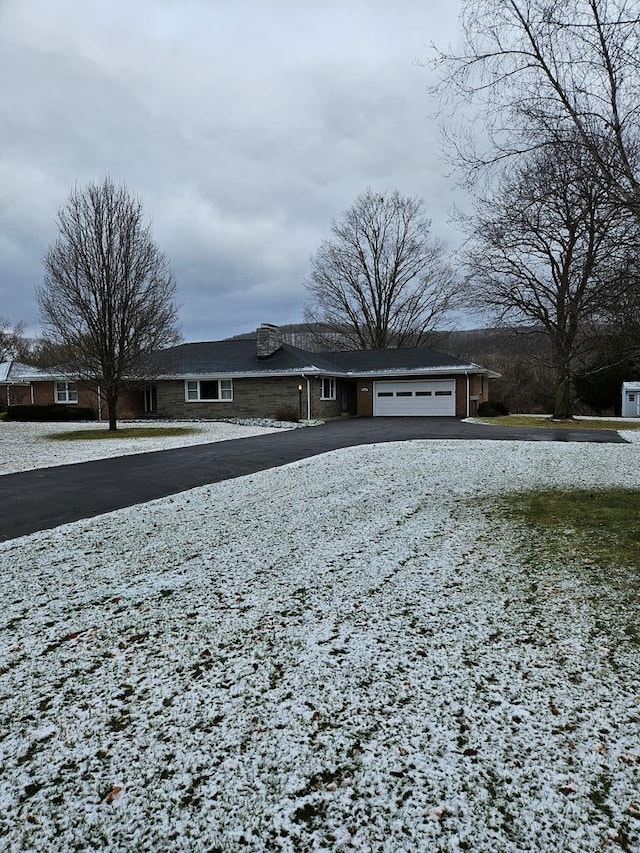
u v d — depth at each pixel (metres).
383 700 2.59
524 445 12.31
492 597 3.80
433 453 11.02
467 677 2.79
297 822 1.88
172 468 9.88
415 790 2.02
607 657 2.97
